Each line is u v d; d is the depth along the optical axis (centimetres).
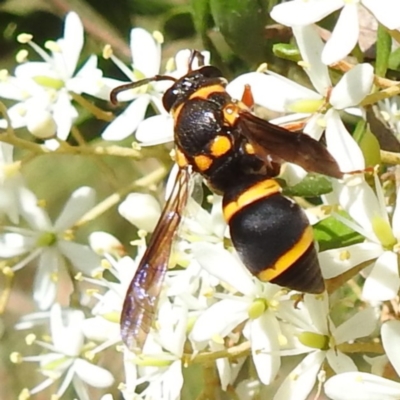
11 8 10
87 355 9
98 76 9
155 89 9
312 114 8
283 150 8
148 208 8
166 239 8
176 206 8
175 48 10
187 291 8
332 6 8
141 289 8
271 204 8
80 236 11
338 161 8
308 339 8
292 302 8
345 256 8
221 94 8
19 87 9
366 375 8
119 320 8
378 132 9
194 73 8
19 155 10
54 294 9
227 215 8
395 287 7
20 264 9
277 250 7
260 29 9
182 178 8
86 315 9
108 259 9
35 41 10
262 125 8
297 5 8
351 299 9
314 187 8
